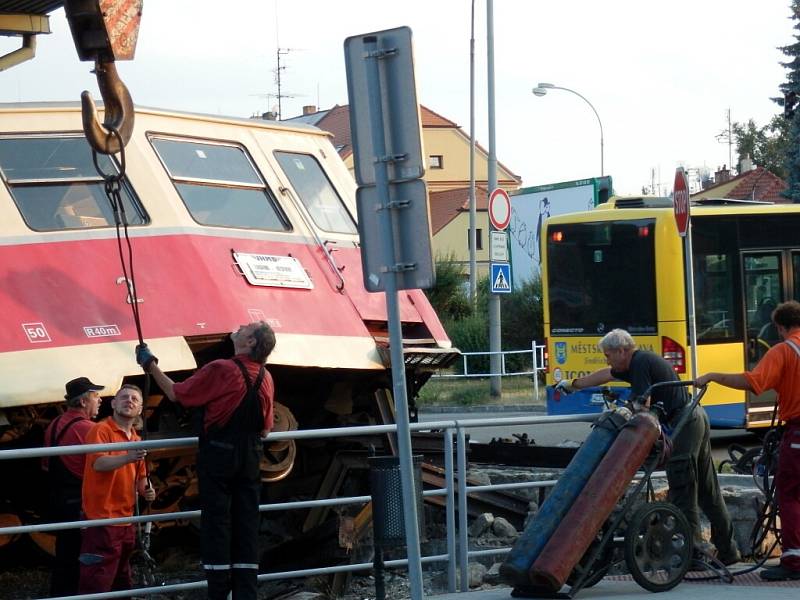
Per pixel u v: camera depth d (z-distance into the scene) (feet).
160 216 36.73
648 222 66.08
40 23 39.11
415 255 23.13
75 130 36.45
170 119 39.06
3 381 31.63
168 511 37.29
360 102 23.66
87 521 27.45
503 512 41.75
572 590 29.04
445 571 36.17
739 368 66.03
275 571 39.52
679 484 31.94
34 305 33.09
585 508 28.71
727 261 66.28
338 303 40.09
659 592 29.78
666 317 65.10
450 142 271.08
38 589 35.88
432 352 41.68
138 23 32.37
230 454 27.02
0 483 35.94
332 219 42.37
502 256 90.07
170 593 36.09
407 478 23.53
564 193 125.08
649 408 30.40
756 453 42.16
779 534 32.58
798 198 161.48
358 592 37.09
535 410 92.89
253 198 40.09
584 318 68.39
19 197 34.65
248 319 36.73
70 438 29.78
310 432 29.17
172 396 27.58
